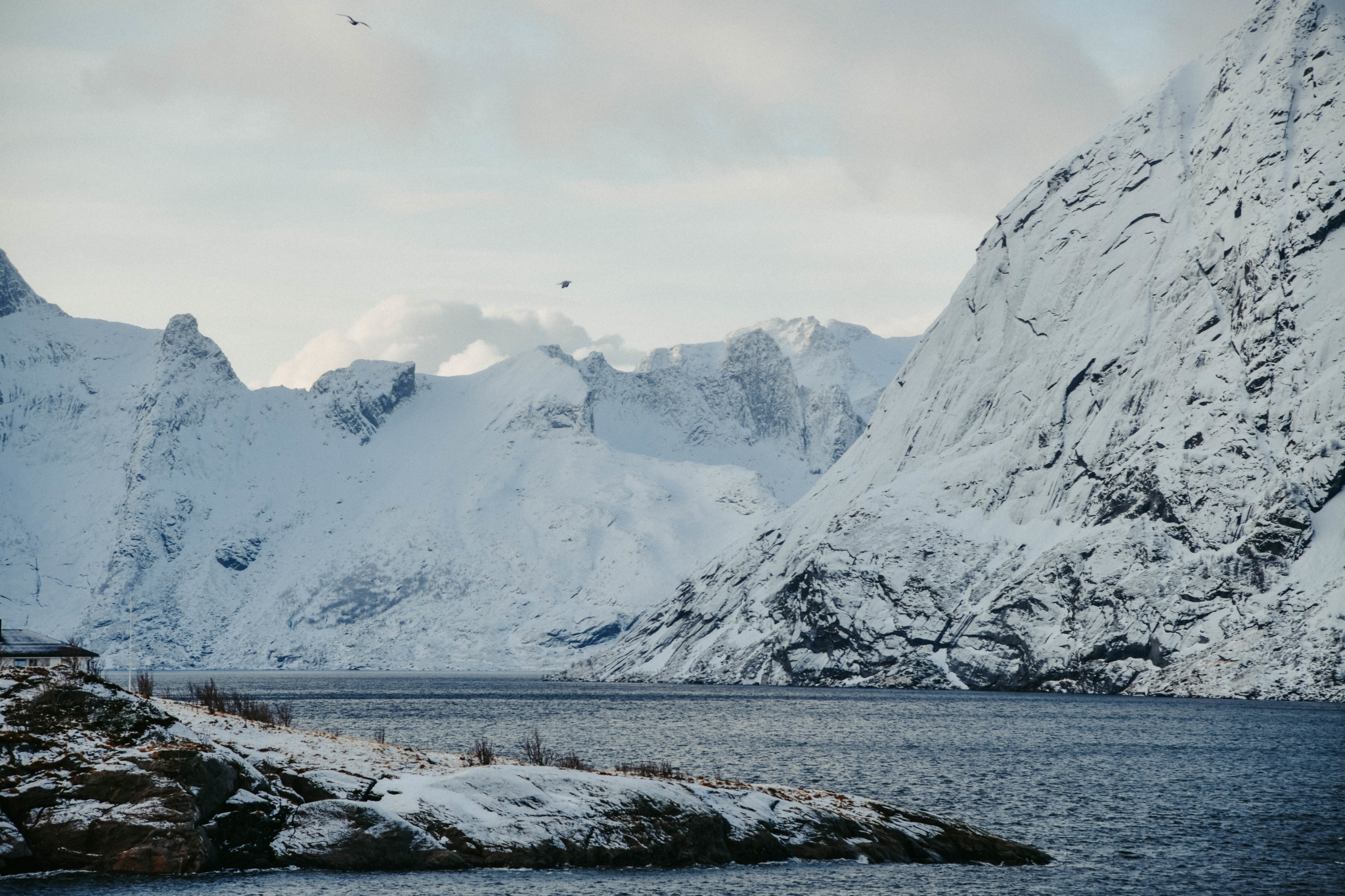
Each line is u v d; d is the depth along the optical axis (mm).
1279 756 84812
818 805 48406
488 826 41062
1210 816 57531
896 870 43219
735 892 38406
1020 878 42625
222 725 49719
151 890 34562
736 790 48031
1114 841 50719
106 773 37719
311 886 35938
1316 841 50812
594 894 36906
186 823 36969
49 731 39375
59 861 36094
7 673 41719
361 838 38875
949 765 77938
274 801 39875
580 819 42344
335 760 46281
